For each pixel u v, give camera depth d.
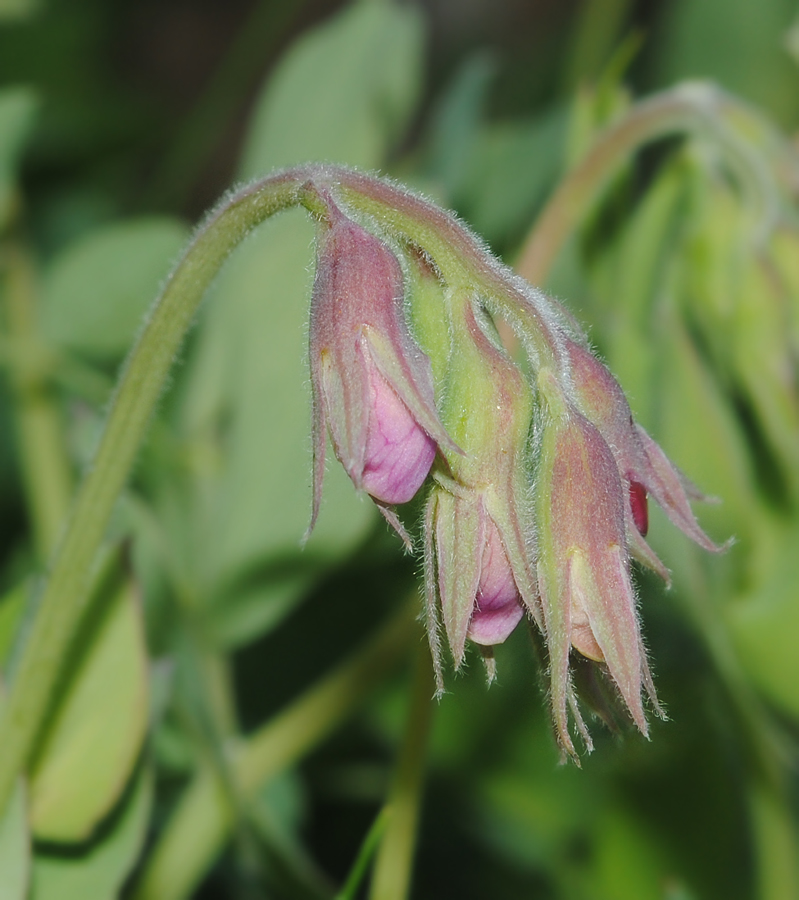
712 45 0.25
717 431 0.18
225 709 0.18
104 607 0.16
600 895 0.19
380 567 0.21
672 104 0.17
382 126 0.20
